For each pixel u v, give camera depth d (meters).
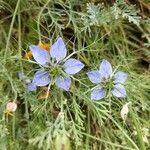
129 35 0.27
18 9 0.24
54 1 0.26
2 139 0.22
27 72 0.24
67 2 0.26
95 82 0.23
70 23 0.26
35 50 0.22
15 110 0.23
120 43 0.27
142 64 0.27
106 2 0.27
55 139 0.21
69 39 0.26
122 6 0.26
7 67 0.24
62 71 0.22
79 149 0.23
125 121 0.25
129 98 0.24
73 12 0.25
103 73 0.23
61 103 0.23
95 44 0.26
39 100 0.24
